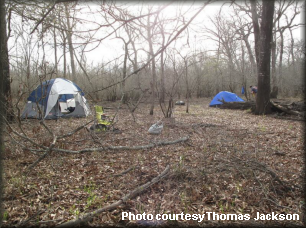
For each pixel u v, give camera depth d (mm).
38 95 8961
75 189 3529
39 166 4367
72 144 5742
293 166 4273
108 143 5863
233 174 3914
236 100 15375
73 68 10711
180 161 4340
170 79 12047
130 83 12992
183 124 8266
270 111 11422
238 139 6262
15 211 2941
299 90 18781
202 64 19594
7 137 5828
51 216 2852
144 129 7562
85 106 10273
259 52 11273
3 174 3889
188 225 2719
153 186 3582
